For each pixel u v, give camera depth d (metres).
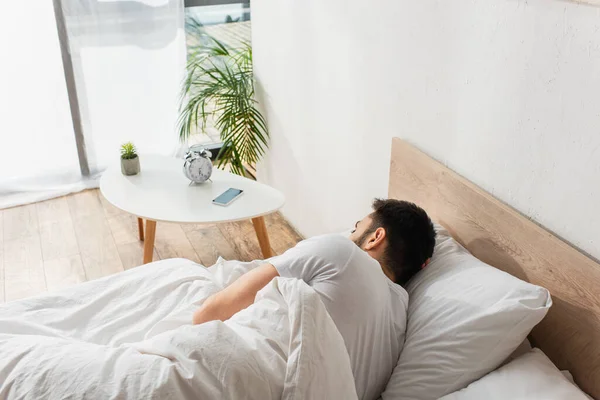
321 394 1.21
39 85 3.11
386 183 2.10
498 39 1.45
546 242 1.39
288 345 1.29
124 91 3.32
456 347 1.36
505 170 1.52
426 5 1.68
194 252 2.79
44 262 2.68
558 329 1.38
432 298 1.49
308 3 2.33
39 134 3.21
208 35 3.42
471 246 1.66
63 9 3.00
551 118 1.35
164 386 1.13
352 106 2.19
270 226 3.02
